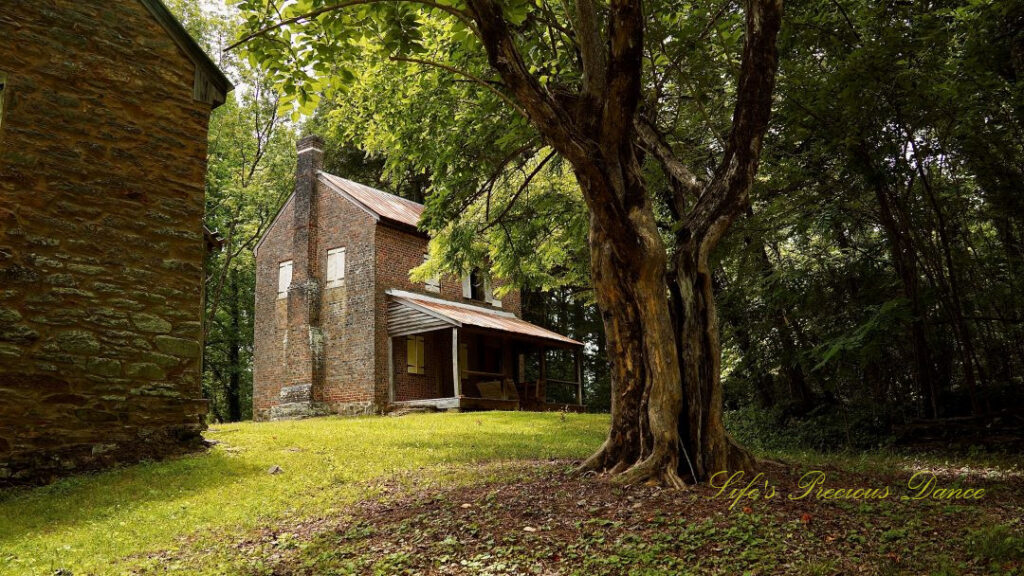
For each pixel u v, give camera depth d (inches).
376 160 1298.0
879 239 529.7
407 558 195.6
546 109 231.5
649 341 271.7
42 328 343.6
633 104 265.4
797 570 170.7
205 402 402.9
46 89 359.3
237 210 1104.2
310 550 215.9
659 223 645.9
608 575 175.6
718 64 395.9
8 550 227.6
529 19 319.3
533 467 333.1
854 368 516.4
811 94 414.3
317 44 279.6
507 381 947.3
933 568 168.1
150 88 397.1
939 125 419.5
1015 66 390.6
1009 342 479.8
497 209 480.4
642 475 263.3
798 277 491.2
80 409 350.9
